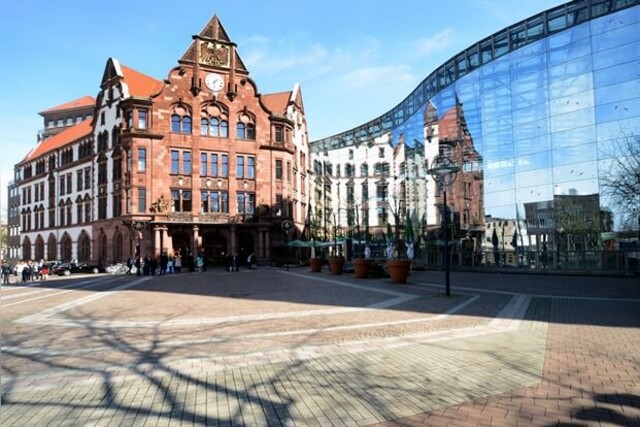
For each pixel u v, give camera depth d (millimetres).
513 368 7000
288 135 55219
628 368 6961
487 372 6801
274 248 53156
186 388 6148
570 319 11469
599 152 28875
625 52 27922
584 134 29578
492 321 11180
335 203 78188
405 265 22703
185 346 8672
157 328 10695
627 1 27875
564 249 30344
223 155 50656
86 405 5543
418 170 46219
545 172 31547
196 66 49750
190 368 7102
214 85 50625
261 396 5828
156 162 47188
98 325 11242
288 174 54719
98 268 45938
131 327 10891
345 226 76688
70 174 62438
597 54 29047
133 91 51688
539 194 31859
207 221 48031
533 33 32406
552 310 13031
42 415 5230
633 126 27578
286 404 5547
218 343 8906
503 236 34094
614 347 8328
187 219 47188
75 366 7277
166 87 48469
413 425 4902
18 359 7777
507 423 4934
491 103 35281
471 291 18578
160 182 47156
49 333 10234
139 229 43906
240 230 50750
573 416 5109
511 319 11477
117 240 50469
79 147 60688
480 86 36250
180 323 11367
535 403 5520
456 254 38688
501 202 34344
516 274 30484
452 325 10656
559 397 5715
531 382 6316
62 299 17859
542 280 24656
